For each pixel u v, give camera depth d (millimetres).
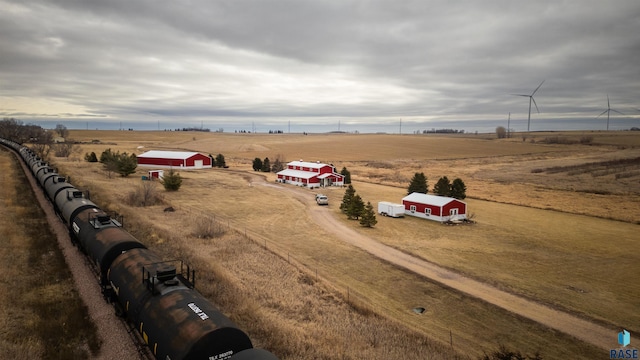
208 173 96750
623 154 152875
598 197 72562
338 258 37312
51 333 16906
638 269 36406
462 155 161250
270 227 48156
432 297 29406
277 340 18375
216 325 12117
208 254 33656
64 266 24297
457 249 41750
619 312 27703
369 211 50844
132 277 15758
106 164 85250
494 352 20953
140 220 38781
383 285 31297
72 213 26281
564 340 23734
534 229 50750
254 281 27969
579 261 38438
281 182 88875
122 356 15695
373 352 19094
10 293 19797
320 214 57219
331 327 21812
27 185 50469
